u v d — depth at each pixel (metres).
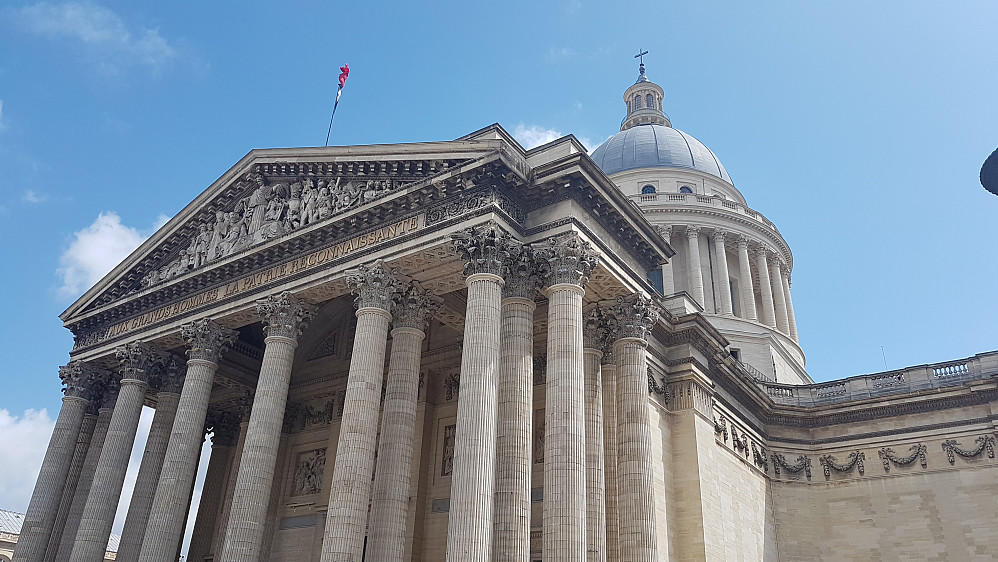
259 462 44.16
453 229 42.19
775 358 89.00
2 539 115.44
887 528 65.38
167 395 58.59
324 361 67.00
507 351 40.22
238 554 41.72
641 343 46.56
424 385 58.53
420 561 53.00
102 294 62.41
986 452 63.75
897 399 68.19
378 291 44.12
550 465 37.22
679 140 116.75
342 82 59.84
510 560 35.72
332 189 50.03
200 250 56.34
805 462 70.44
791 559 65.94
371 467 40.38
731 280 100.00
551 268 41.28
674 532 52.25
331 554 37.59
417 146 45.59
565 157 42.47
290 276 49.00
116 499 54.06
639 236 47.91
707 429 57.25
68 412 60.44
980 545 61.34
